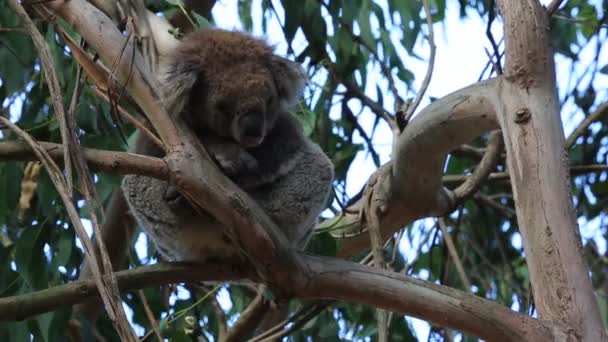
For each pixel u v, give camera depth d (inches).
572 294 198.2
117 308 154.3
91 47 240.7
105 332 358.0
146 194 273.3
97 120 305.0
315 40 355.9
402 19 349.4
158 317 349.7
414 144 270.8
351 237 317.4
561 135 211.9
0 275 310.5
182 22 339.9
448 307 212.2
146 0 331.0
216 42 273.0
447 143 264.8
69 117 192.1
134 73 223.6
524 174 208.7
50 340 275.3
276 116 275.7
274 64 275.9
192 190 216.2
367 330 338.3
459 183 363.6
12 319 243.0
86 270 335.0
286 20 333.1
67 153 182.5
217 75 262.8
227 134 265.3
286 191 276.2
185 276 250.8
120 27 243.8
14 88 318.3
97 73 229.1
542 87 215.5
